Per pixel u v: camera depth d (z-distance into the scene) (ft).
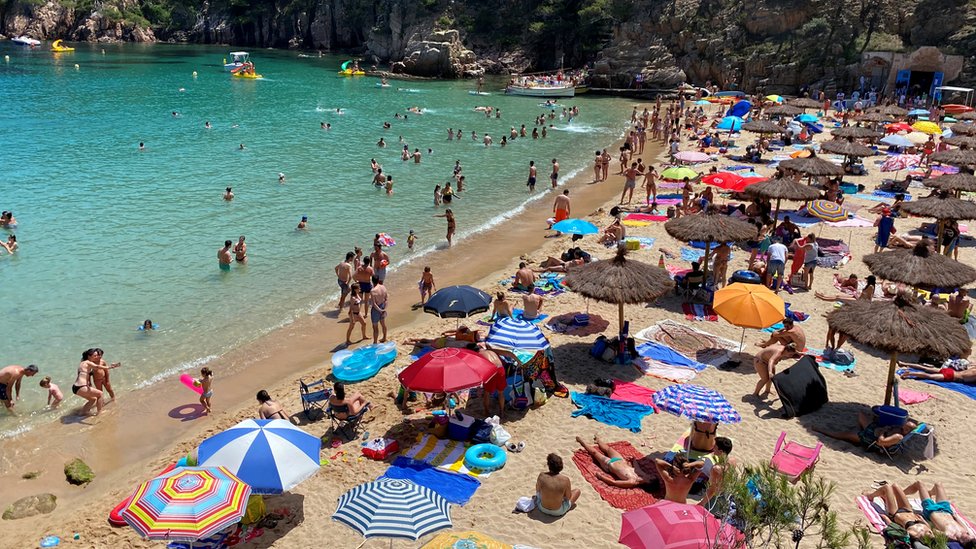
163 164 130.00
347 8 402.93
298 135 163.73
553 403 50.62
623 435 46.39
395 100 232.53
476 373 45.42
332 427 47.75
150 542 38.34
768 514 28.84
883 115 150.71
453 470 43.06
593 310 67.26
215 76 286.87
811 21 232.73
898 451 43.55
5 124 167.32
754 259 73.72
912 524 35.50
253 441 37.96
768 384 50.44
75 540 38.70
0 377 52.08
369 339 64.69
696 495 39.40
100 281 76.07
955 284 56.44
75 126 167.32
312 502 41.06
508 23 328.08
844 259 78.43
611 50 271.28
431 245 91.71
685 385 43.45
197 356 61.46
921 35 217.56
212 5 460.55
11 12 449.06
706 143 150.51
